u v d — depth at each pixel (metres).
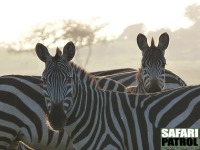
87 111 11.95
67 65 11.73
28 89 13.92
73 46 11.82
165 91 12.16
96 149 11.88
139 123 11.87
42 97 13.88
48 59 11.84
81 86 11.99
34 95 13.89
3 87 13.93
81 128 11.97
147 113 11.90
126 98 12.05
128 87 16.03
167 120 11.84
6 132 13.87
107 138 11.82
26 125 13.84
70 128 12.05
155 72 15.69
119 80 16.95
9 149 14.11
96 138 11.88
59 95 11.55
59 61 11.72
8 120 13.84
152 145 11.81
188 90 12.00
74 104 11.91
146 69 15.80
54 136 13.81
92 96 12.00
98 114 11.95
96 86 12.16
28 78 14.06
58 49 11.88
